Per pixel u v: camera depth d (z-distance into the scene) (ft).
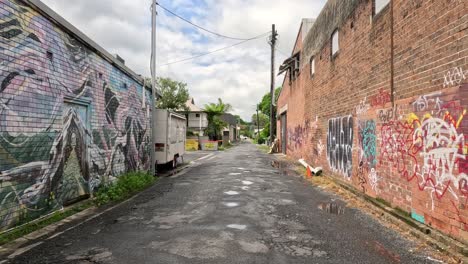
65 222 21.04
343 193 31.55
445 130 17.42
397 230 19.53
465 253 15.03
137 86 42.29
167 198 29.12
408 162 21.48
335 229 19.61
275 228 19.57
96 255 15.02
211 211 23.82
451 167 16.85
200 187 35.17
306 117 60.85
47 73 21.95
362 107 30.58
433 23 18.58
